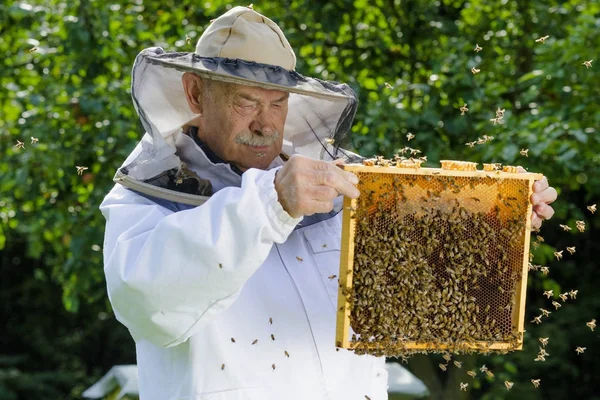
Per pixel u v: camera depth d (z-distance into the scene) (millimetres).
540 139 12016
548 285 15641
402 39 14375
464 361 16109
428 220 4770
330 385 5152
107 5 14016
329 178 4422
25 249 31359
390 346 4617
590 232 21578
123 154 13086
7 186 14469
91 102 13039
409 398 10000
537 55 13930
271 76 5168
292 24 14742
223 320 4957
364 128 12969
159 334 4719
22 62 15164
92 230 13445
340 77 14188
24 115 14102
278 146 5430
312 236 5500
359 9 14648
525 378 20625
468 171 4758
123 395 9844
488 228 4867
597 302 20859
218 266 4473
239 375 4926
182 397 4910
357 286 4578
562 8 14992
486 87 13125
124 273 4602
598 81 12938
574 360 21812
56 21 14523
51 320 31922
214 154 5395
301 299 5191
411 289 4641
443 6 15375
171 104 5418
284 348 5055
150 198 5172
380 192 4664
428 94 13211
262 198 4496
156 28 15242
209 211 4555
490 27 14891
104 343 31578
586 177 13688
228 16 5316
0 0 14812
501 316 4918
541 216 5051
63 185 13555
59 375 29625
